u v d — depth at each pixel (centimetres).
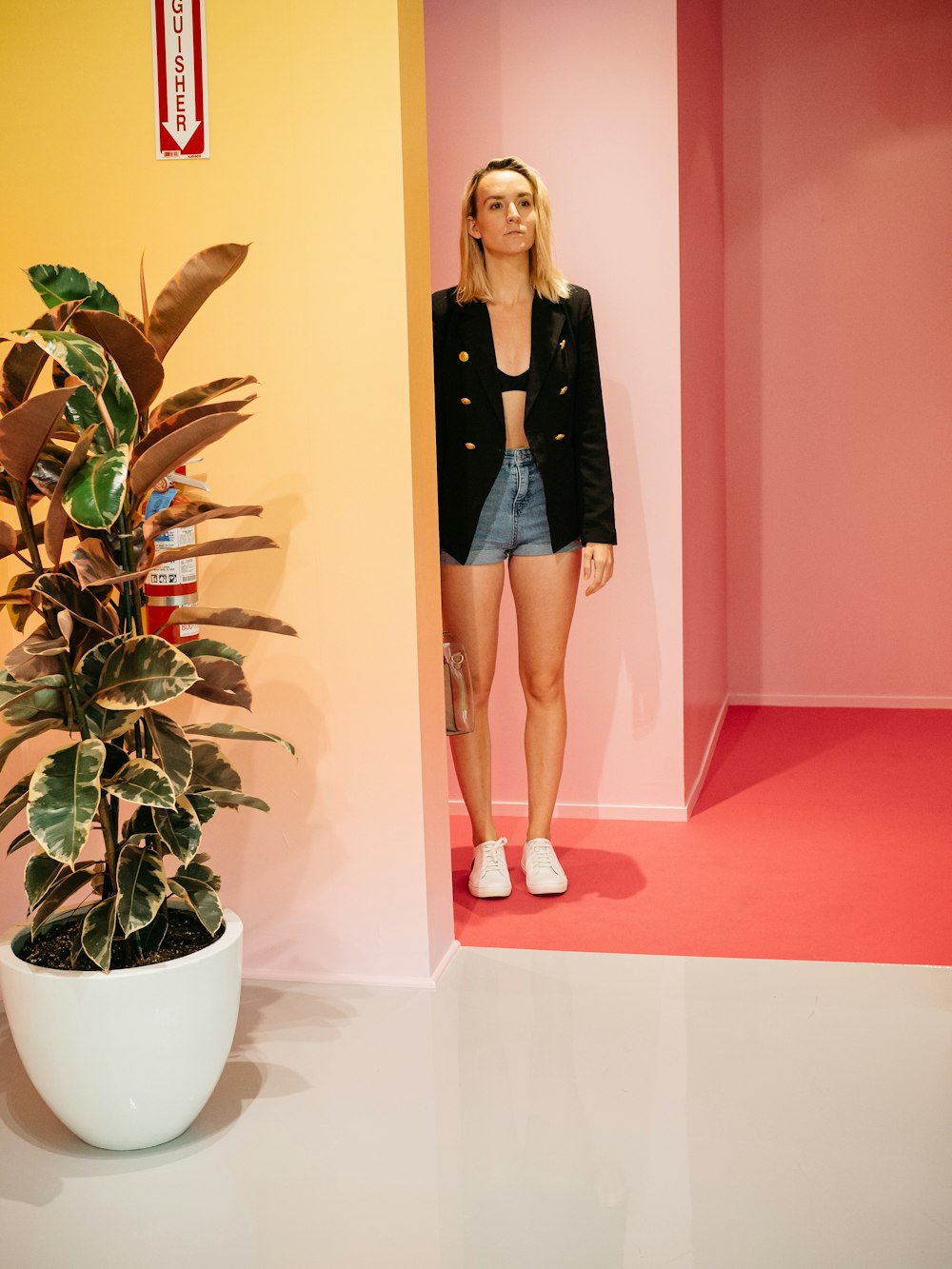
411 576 250
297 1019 246
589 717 386
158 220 252
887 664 541
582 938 287
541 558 317
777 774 437
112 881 202
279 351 251
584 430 317
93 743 187
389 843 257
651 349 369
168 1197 186
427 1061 227
